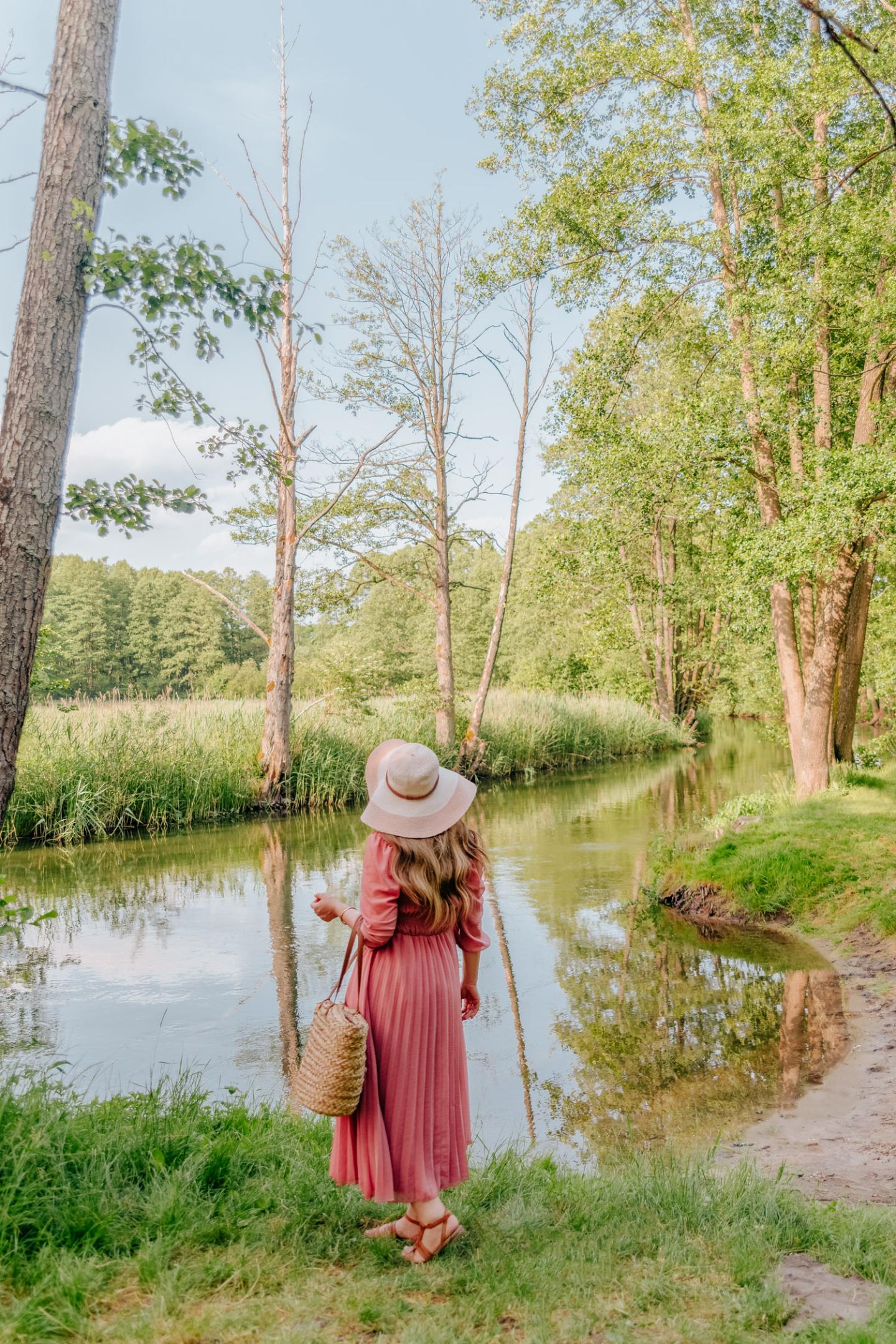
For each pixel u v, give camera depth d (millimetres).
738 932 10328
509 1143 5027
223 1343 2471
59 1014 7805
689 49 14820
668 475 14680
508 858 14492
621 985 8570
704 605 28859
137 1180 3500
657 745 35281
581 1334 2594
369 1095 2994
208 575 95250
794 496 13711
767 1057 6793
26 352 4664
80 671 73562
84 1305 2600
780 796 15633
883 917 9516
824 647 15562
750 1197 3713
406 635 64875
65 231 4750
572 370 16734
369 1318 2627
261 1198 3385
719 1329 2619
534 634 55625
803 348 13734
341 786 21250
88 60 4844
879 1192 4402
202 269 5055
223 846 16109
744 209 15852
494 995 8359
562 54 16094
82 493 5445
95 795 16906
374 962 3062
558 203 15539
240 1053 6918
